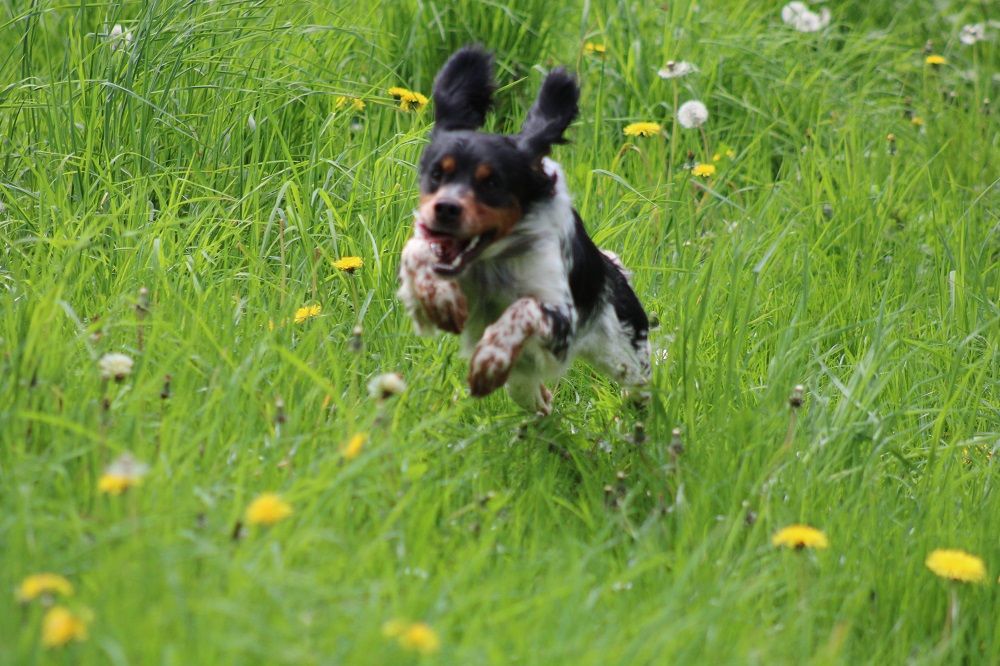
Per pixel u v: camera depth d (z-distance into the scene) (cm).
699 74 1362
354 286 901
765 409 852
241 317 873
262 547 606
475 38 1323
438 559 661
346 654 537
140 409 711
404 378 858
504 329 765
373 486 684
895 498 819
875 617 712
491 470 782
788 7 1516
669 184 1145
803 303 971
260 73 1146
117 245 920
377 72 1284
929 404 944
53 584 534
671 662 588
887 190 1197
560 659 561
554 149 1238
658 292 1032
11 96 1080
